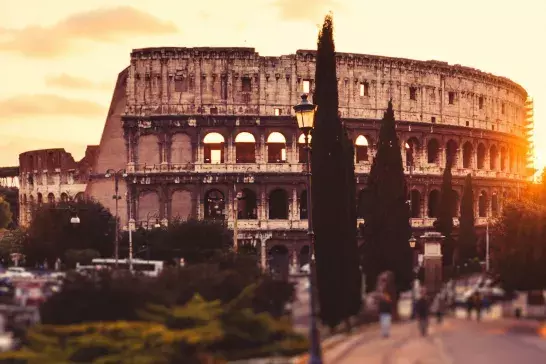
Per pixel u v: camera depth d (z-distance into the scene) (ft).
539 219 361.92
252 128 541.75
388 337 219.20
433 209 614.75
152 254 445.78
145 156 546.67
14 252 478.59
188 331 184.75
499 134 654.12
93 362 170.19
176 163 541.75
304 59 549.13
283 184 542.16
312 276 165.17
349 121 557.33
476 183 628.28
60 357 174.70
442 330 240.32
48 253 443.73
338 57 558.56
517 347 203.00
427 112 595.47
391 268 357.00
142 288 229.86
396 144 372.58
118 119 590.55
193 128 539.29
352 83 561.84
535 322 264.11
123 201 578.66
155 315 204.85
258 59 543.80
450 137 608.60
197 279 260.01
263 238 538.06
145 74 540.52
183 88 540.52
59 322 214.69
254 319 196.34
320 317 248.32
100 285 228.02
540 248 352.69
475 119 629.51
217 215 562.25
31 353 174.19
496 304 318.86
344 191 258.16
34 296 239.71
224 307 209.36
